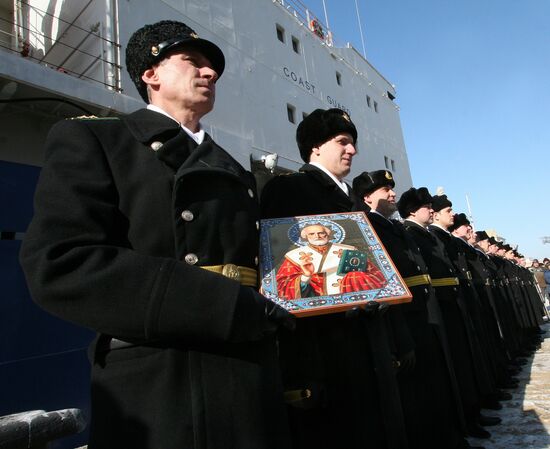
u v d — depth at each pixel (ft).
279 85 36.50
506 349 21.81
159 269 3.22
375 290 5.13
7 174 14.30
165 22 4.94
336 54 49.67
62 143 3.71
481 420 13.39
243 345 3.71
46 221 3.26
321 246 5.57
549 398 15.60
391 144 59.67
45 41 25.49
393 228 11.50
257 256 4.52
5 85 15.64
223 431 3.32
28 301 13.57
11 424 2.77
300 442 6.61
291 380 6.59
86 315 3.09
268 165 29.04
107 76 20.13
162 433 3.22
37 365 13.23
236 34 32.71
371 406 6.45
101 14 21.48
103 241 3.39
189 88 4.70
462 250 18.94
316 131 8.55
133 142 4.05
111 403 3.43
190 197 3.81
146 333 3.14
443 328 11.17
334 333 6.75
